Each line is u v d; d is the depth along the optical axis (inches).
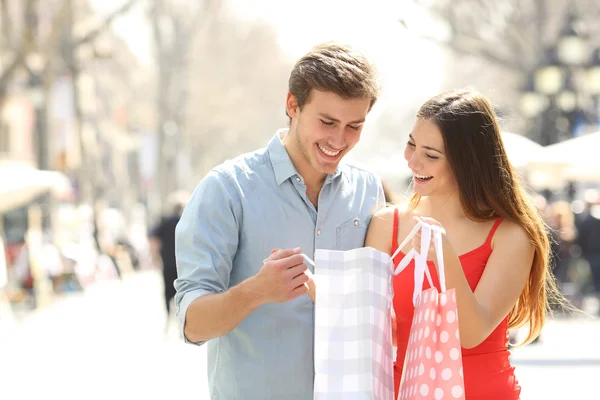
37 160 1619.1
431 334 202.5
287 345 222.7
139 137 3654.0
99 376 676.1
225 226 221.9
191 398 578.9
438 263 204.5
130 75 3430.1
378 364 206.2
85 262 1685.5
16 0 1614.2
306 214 227.1
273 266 201.8
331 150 217.3
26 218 1526.8
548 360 748.6
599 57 1083.3
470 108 231.0
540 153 1136.2
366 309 204.8
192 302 210.7
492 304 225.0
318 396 202.4
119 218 2519.7
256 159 227.3
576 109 1109.1
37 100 1590.8
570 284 1107.3
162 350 824.9
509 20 1514.5
